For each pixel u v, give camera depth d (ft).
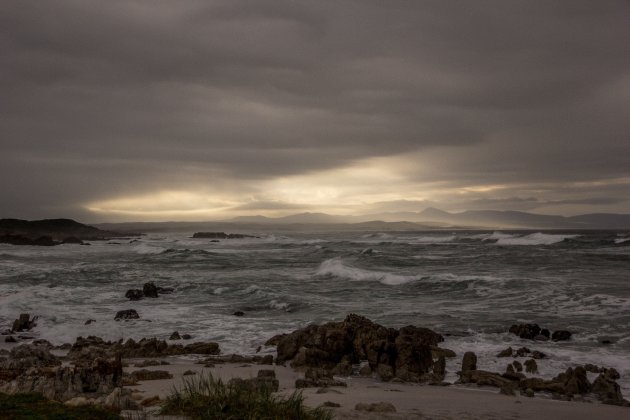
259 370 49.44
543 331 66.33
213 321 78.95
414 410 32.96
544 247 220.02
